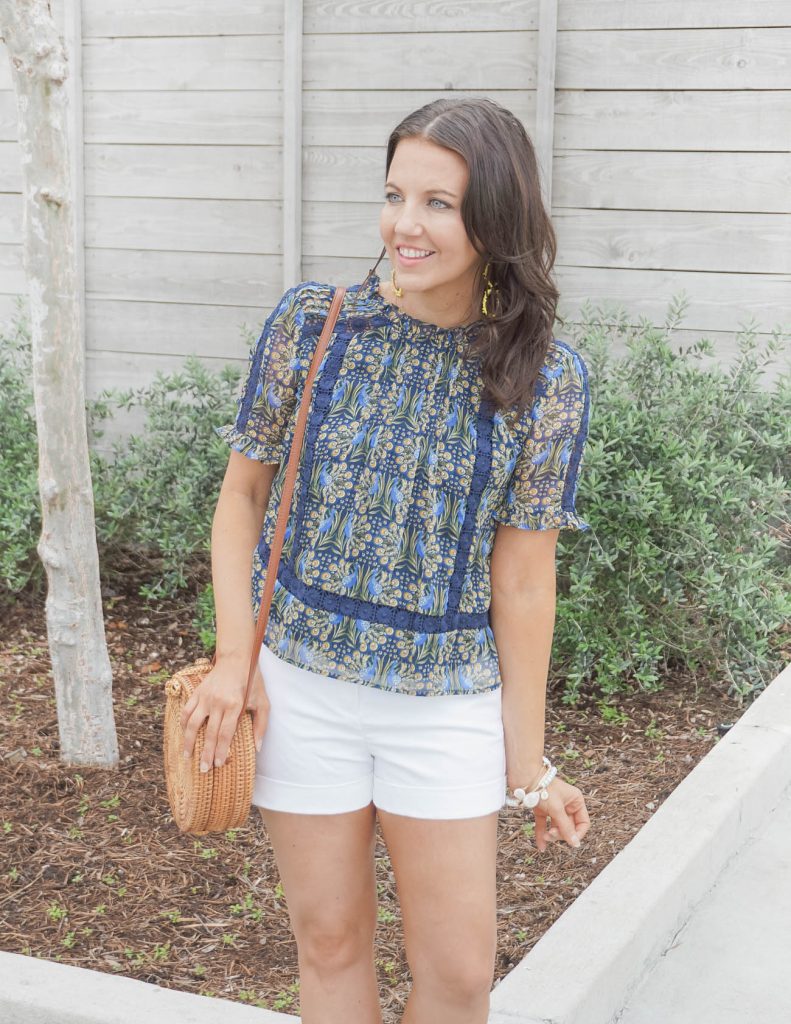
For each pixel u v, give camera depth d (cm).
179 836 350
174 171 602
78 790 372
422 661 194
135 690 459
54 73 343
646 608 471
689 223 536
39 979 266
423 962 202
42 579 551
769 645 481
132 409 622
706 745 420
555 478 197
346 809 202
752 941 309
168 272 611
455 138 184
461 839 198
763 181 524
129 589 557
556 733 434
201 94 591
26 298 631
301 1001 214
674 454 445
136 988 263
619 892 296
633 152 538
